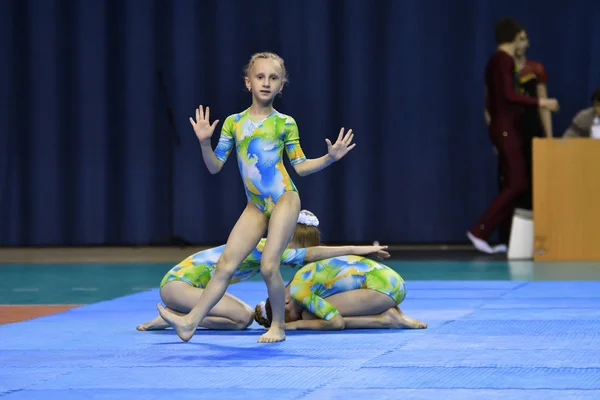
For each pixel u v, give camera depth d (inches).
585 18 1171.3
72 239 1232.8
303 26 1201.4
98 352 432.1
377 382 352.2
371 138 1204.5
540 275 817.5
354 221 1206.9
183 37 1206.9
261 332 501.0
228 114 1211.2
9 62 1221.1
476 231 1044.5
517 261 963.3
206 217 1226.0
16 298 692.1
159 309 446.3
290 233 458.0
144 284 784.3
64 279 831.7
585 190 961.5
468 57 1187.9
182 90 1211.9
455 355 409.7
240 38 1206.9
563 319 526.6
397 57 1195.9
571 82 1176.2
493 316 544.7
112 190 1234.6
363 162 1204.5
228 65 1207.6
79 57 1216.2
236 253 450.9
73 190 1230.9
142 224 1227.2
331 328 494.0
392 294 498.3
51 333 497.7
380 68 1201.4
